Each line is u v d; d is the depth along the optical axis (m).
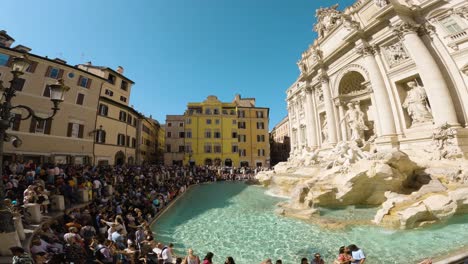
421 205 11.17
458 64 18.05
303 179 21.31
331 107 29.98
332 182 16.39
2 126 5.50
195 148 54.38
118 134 34.19
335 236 10.70
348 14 27.33
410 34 19.83
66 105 26.08
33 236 7.58
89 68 33.66
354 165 16.55
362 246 9.37
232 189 28.56
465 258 7.03
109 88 33.28
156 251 8.65
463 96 17.50
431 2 19.70
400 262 7.74
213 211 16.91
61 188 12.51
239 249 9.80
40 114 23.77
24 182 12.45
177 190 23.86
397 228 10.73
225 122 56.34
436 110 17.55
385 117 21.66
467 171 13.56
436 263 6.68
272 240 10.63
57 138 24.89
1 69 21.80
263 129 58.88
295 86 44.31
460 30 18.05
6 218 5.99
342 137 28.30
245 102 63.44
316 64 32.06
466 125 17.00
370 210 14.31
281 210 15.41
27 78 23.22
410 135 20.00
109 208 12.13
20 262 4.78
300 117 41.34
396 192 14.64
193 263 7.07
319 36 34.78
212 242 10.71
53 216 9.86
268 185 28.67
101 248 7.43
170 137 55.91
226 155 54.72
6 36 23.98
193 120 55.59
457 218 10.97
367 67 23.84
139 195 15.80
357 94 27.25
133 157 39.03
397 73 21.47
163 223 13.97
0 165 5.82
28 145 22.52
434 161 16.16
